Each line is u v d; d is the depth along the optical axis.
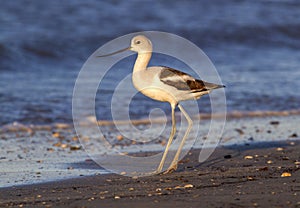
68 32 27.28
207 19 31.84
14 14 29.59
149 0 34.12
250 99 18.03
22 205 7.92
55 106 16.78
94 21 29.53
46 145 13.03
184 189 8.59
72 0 32.53
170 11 32.56
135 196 8.20
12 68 22.22
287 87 19.70
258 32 30.30
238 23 31.42
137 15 31.19
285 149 12.10
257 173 9.69
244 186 8.66
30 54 23.88
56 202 8.03
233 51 27.14
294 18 33.38
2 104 16.72
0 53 23.14
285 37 30.30
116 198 8.10
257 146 12.57
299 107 17.39
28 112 16.08
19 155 11.92
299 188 8.45
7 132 14.31
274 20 32.44
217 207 7.46
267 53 26.98
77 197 8.30
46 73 21.66
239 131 14.44
